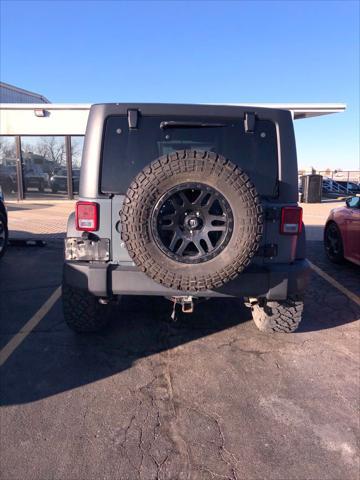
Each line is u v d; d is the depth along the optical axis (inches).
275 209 125.3
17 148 610.9
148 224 108.6
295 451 94.4
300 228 129.4
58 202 619.2
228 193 107.3
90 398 113.3
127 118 125.6
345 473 88.3
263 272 123.7
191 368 131.1
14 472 86.4
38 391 116.3
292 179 128.0
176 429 101.2
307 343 151.2
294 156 128.6
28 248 312.5
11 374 125.3
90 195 124.2
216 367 132.0
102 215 124.3
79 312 144.5
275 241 126.9
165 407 110.0
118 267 124.1
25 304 187.0
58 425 101.7
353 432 101.5
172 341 150.6
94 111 125.1
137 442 96.3
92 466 88.7
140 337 153.5
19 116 557.9
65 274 127.9
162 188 107.3
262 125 128.2
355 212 250.2
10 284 218.4
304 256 134.9
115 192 124.6
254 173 127.6
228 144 127.5
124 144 125.3
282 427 102.8
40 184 623.2
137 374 126.7
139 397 114.3
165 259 109.5
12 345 144.9
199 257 109.4
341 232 268.4
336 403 113.5
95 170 124.0
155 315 175.6
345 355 142.3
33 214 486.6
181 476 86.7
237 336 155.9
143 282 122.6
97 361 134.5
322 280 240.5
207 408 110.0
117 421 103.7
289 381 124.3
